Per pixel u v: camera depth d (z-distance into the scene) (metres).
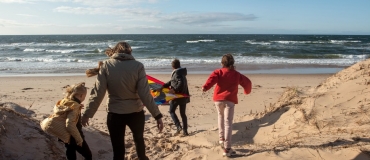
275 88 12.80
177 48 43.38
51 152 4.71
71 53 36.25
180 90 6.54
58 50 40.09
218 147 4.61
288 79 15.80
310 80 15.42
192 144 5.94
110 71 3.57
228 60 4.39
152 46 48.16
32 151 4.49
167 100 6.68
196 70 20.89
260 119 6.26
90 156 4.38
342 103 5.62
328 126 4.98
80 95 4.15
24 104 10.06
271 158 3.81
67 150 4.26
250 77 16.61
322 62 25.94
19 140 4.55
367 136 4.14
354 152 3.55
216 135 6.12
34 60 27.94
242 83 4.46
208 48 43.16
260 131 5.82
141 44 54.31
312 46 48.25
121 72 3.54
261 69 21.23
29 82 15.10
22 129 4.87
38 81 15.43
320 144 4.04
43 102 10.45
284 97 6.64
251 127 6.10
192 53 34.94
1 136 4.38
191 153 4.78
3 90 12.84
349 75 6.65
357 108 5.31
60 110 4.00
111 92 3.62
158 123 3.72
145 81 3.64
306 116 5.45
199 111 9.12
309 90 6.83
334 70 20.64
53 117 3.98
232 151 4.32
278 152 3.93
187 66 23.30
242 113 8.66
